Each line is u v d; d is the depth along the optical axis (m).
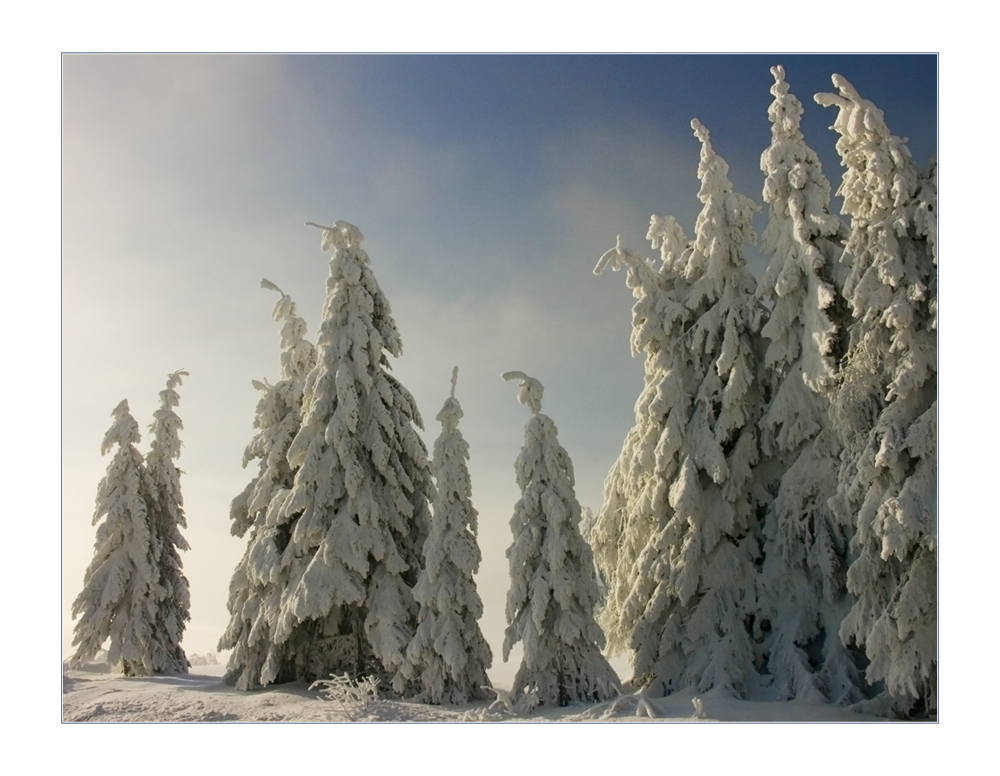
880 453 16.53
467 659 20.19
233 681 22.25
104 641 25.91
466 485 20.61
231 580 23.09
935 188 17.89
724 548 20.55
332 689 19.50
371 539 21.48
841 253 20.42
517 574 19.33
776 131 21.45
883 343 17.95
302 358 25.62
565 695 19.05
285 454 24.30
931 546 15.95
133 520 26.47
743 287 21.89
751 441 21.02
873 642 16.33
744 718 16.97
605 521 23.19
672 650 20.25
